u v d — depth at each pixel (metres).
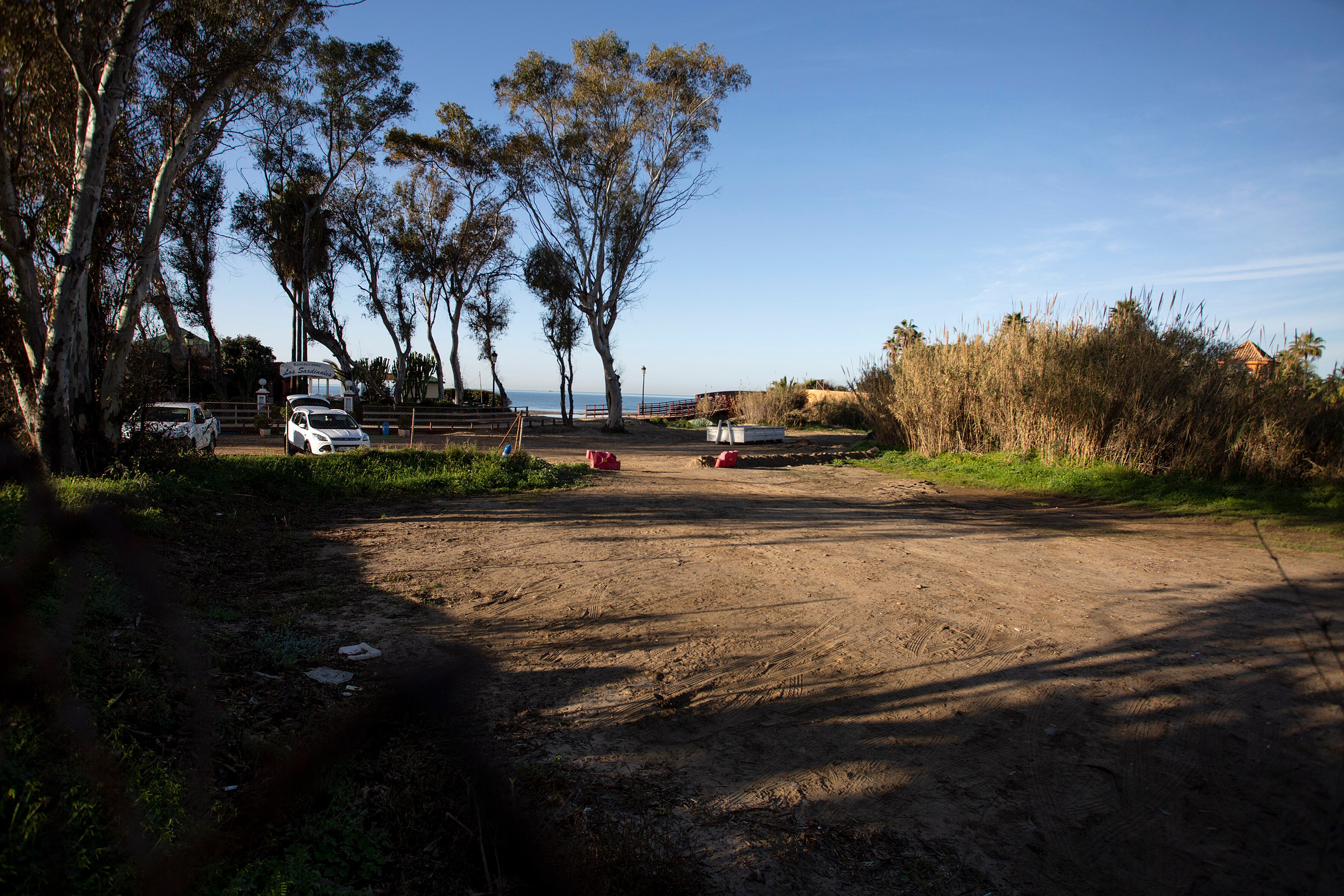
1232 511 11.48
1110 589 7.33
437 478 13.91
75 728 3.07
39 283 10.09
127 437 11.45
